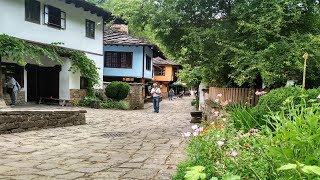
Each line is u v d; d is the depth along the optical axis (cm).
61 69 2012
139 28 1084
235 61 824
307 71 779
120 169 534
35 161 582
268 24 804
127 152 678
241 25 828
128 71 2959
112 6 1116
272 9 816
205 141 446
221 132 462
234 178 196
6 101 1638
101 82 2392
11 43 1504
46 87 2041
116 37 3005
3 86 1623
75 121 1186
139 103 2619
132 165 561
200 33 926
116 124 1255
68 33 2012
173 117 1689
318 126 276
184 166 444
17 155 630
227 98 1094
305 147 247
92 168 538
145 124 1292
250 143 376
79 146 743
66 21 1992
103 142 805
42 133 936
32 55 1591
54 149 699
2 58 1608
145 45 2880
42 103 1986
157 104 2131
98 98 2264
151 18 1006
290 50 764
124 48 2959
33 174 496
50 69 2028
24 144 749
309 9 840
